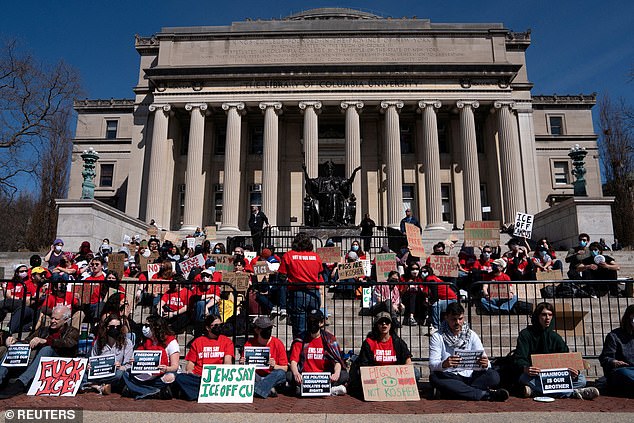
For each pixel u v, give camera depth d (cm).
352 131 3669
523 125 3809
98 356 749
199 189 3653
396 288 1176
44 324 898
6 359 759
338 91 3741
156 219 3591
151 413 624
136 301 1334
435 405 682
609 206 2231
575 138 4719
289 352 839
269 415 619
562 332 1005
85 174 2306
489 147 3903
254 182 4003
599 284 1205
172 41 3997
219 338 784
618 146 4288
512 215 3522
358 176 3616
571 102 4844
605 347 765
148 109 4031
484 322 1120
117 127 5028
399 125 3925
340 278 1124
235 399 700
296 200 3947
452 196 3906
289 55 3919
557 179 4659
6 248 5509
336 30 3938
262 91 3766
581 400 704
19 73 3281
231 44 3966
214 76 3766
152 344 757
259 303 1124
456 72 3725
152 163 3681
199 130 3728
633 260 1980
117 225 2547
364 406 677
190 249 2053
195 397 713
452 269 1192
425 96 3722
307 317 818
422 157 3922
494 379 728
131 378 736
